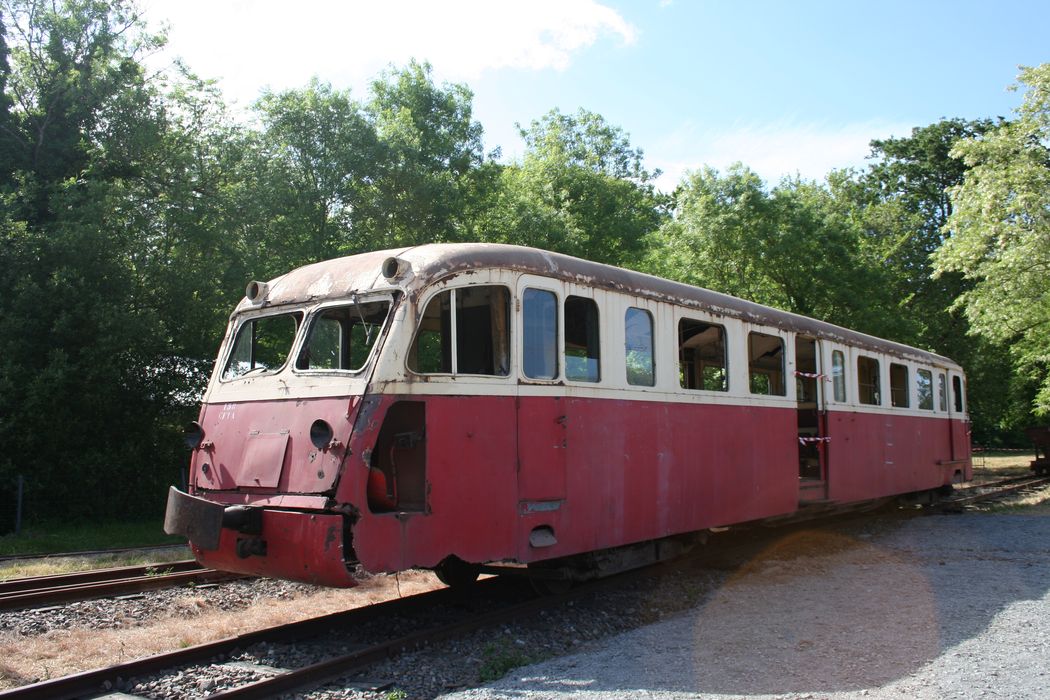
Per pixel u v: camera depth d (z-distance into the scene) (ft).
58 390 50.44
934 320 124.67
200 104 64.18
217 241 59.88
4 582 28.71
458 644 21.18
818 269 90.74
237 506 20.27
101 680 17.80
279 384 22.34
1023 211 72.02
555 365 24.57
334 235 66.59
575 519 24.49
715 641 21.13
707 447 30.50
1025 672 17.62
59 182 58.49
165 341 56.59
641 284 28.35
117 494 55.72
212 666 19.22
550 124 140.36
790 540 39.24
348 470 19.53
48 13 59.62
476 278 22.72
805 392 41.09
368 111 73.87
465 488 21.54
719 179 92.43
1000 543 37.29
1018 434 157.07
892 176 156.25
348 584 18.99
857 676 17.75
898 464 46.01
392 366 20.58
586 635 22.81
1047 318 77.36
